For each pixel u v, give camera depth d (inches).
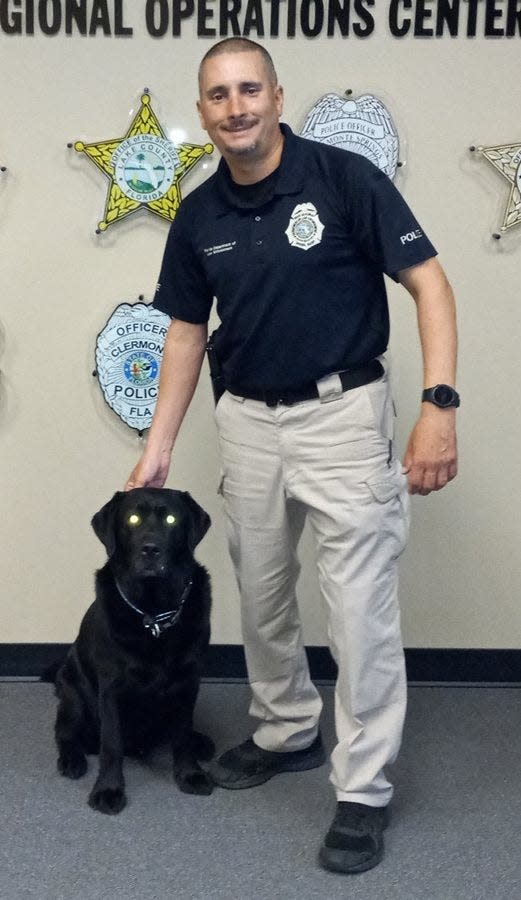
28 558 111.3
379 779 76.9
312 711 89.8
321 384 76.0
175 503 86.2
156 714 89.1
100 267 106.3
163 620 85.0
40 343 107.6
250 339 77.0
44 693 108.4
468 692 109.7
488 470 109.2
